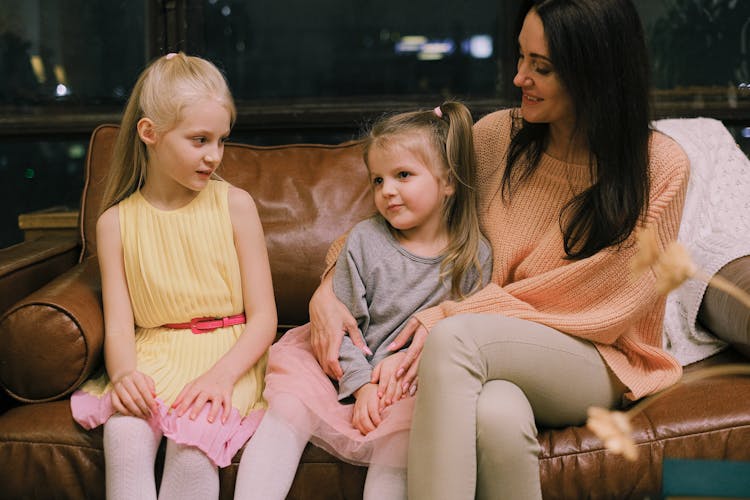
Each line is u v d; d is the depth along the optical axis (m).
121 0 2.46
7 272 1.67
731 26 2.38
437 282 1.61
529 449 1.31
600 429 0.83
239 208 1.63
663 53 2.40
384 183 1.60
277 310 1.91
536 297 1.52
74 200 2.61
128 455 1.39
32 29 2.46
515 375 1.40
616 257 1.48
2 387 1.52
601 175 1.48
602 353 1.48
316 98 2.47
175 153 1.54
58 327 1.48
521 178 1.63
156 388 1.47
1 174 2.59
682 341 1.72
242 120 2.41
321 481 1.43
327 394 1.51
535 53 1.44
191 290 1.60
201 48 2.45
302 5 2.57
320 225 1.92
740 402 1.41
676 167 1.50
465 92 2.58
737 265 1.66
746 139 2.41
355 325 1.59
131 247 1.60
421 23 2.60
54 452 1.44
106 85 2.49
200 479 1.38
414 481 1.31
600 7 1.40
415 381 1.49
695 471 1.02
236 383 1.52
